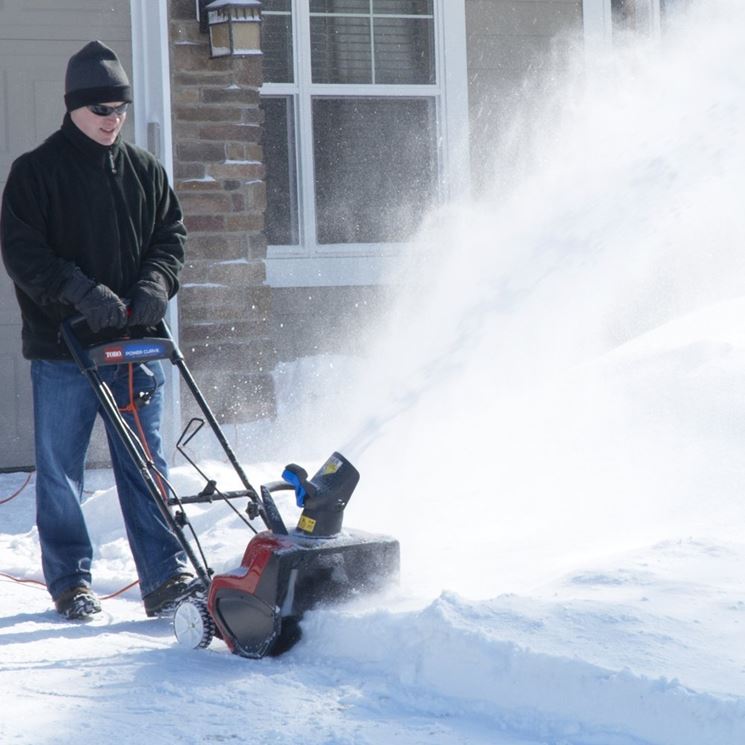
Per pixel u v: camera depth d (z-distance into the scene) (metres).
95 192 18.50
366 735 12.61
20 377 32.91
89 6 33.22
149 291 18.39
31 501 28.94
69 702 13.98
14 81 32.88
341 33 39.56
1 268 32.59
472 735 12.58
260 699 13.88
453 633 13.80
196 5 34.38
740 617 13.85
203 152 34.56
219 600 16.02
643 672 12.41
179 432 33.00
